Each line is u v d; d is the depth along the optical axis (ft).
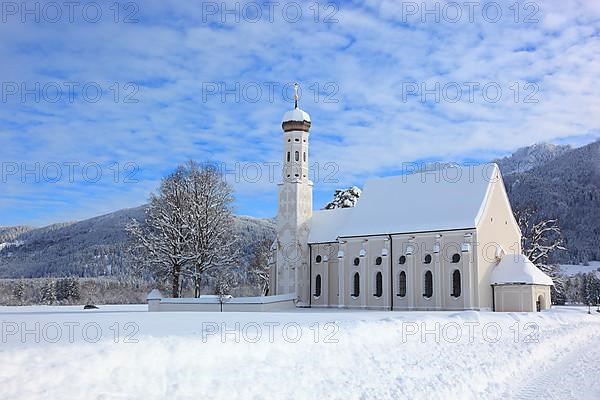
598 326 141.28
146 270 228.02
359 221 234.99
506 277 197.06
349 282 230.68
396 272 217.36
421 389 56.70
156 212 230.48
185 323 90.07
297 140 255.70
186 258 221.46
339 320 102.89
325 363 62.75
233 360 55.01
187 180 232.53
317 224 255.29
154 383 45.16
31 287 411.13
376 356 71.36
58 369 42.39
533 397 55.47
